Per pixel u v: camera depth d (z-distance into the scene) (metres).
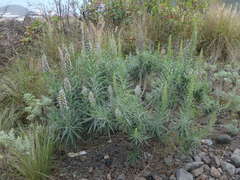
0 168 2.46
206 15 5.13
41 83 3.39
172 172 2.39
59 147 2.62
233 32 4.93
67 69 2.83
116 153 2.54
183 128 2.36
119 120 2.29
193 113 2.50
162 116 2.36
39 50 4.23
